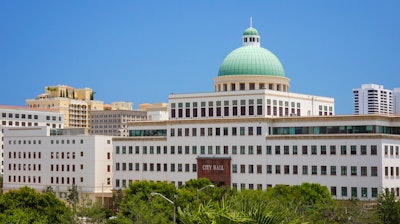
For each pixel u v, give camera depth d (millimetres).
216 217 54625
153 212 136125
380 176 169000
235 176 190750
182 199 144750
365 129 175500
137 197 147375
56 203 144500
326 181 177125
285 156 183500
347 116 178125
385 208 127062
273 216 54938
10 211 130250
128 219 132375
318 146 178625
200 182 169250
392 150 174500
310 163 179750
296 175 181625
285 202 130625
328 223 126250
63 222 138375
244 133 190125
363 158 171875
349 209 136375
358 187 172125
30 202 140625
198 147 197500
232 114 195625
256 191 145500
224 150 193125
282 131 187500
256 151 188000
